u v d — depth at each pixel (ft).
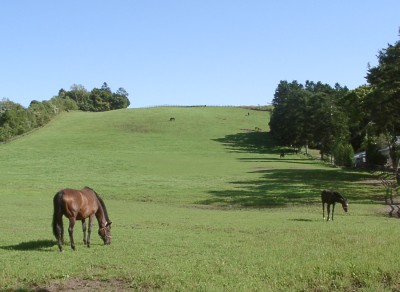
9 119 383.04
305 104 328.29
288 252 45.83
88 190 51.39
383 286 34.71
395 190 140.46
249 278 36.37
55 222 47.65
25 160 251.60
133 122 433.07
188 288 34.06
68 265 41.09
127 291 34.99
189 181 172.55
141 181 172.45
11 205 102.12
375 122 172.04
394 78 152.15
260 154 312.71
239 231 63.21
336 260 41.04
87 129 402.11
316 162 276.82
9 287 36.01
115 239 55.83
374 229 62.18
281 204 114.83
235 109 542.98
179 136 381.81
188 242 53.01
